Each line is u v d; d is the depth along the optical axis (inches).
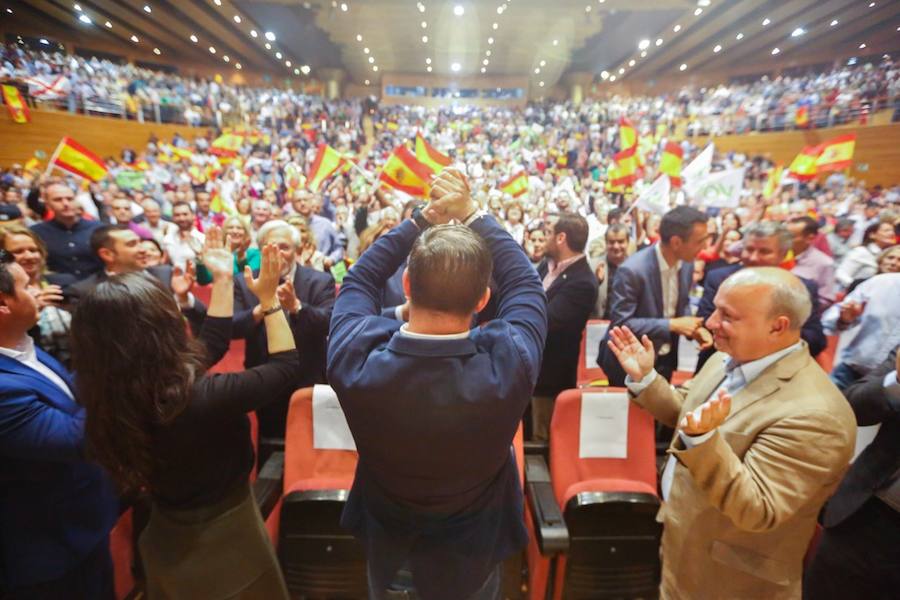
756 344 46.0
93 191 270.4
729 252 141.6
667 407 59.1
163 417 40.0
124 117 512.4
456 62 1018.7
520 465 70.3
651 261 87.2
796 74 809.5
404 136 778.2
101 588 55.3
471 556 36.7
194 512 45.4
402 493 35.6
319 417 70.8
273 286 48.6
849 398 51.3
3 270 46.8
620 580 66.9
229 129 573.6
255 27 788.0
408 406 31.8
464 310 33.2
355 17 722.2
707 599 49.8
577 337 96.1
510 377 32.5
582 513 64.4
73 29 750.5
